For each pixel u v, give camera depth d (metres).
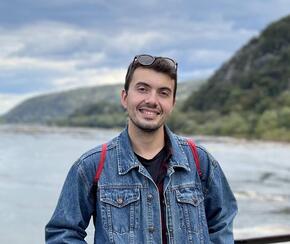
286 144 95.88
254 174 41.41
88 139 117.31
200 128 125.69
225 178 2.87
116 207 2.58
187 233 2.62
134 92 2.67
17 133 158.75
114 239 2.55
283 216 21.70
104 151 2.68
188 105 147.12
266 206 24.66
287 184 34.62
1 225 19.42
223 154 66.44
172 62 2.70
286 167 48.75
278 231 5.60
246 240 4.30
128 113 2.70
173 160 2.66
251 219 20.89
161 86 2.66
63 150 73.75
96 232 2.63
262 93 131.12
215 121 127.06
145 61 2.66
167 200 2.62
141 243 2.56
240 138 110.69
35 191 29.61
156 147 2.69
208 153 2.81
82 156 2.70
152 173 2.65
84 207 2.67
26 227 19.17
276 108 120.25
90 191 2.65
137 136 2.67
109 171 2.64
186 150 2.75
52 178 37.00
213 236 2.80
